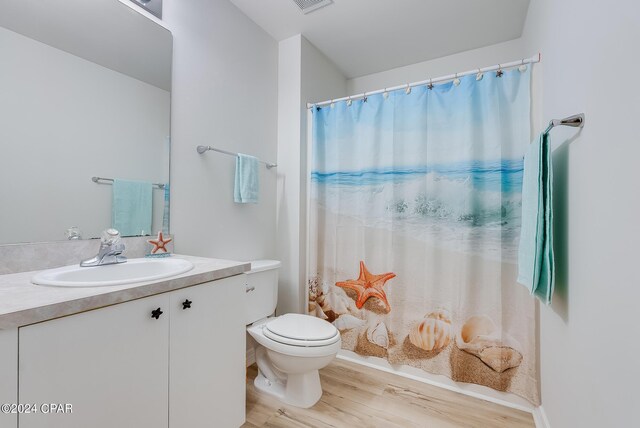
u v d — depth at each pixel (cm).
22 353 70
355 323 211
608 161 79
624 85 71
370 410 158
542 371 150
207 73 181
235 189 192
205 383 118
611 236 77
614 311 75
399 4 199
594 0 89
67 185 121
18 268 108
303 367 154
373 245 207
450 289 179
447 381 178
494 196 168
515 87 166
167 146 158
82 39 127
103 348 85
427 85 189
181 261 135
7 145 106
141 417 95
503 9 202
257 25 221
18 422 69
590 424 89
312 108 231
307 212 234
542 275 116
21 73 110
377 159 206
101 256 121
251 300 177
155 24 154
